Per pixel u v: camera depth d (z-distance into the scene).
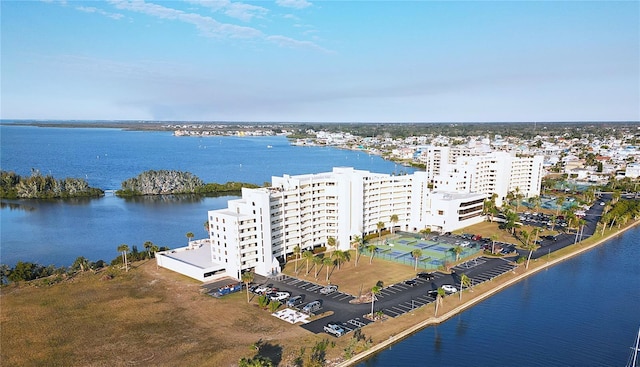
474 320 113.00
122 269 150.00
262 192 146.00
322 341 97.19
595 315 117.12
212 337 99.06
